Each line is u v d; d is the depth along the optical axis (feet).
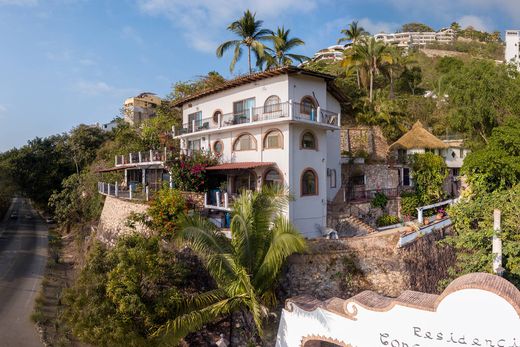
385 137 134.21
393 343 30.12
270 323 53.83
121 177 126.21
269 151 77.10
